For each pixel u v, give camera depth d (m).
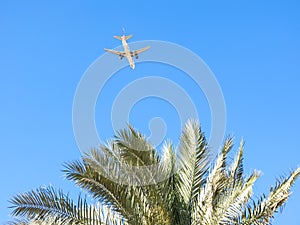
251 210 11.20
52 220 10.74
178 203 11.94
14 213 10.66
